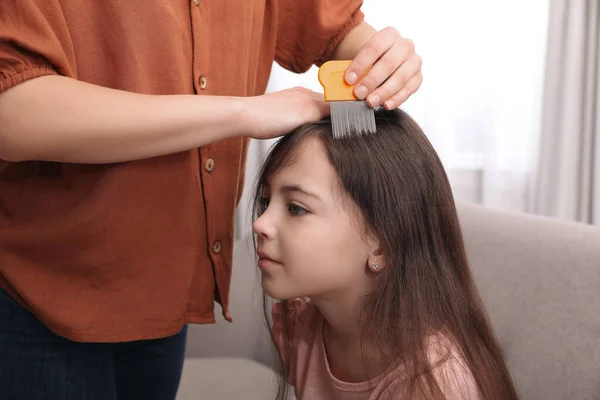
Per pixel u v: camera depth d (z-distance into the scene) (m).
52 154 0.74
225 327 1.69
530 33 2.30
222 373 1.58
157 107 0.74
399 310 0.90
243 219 2.27
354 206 0.87
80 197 0.83
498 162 2.36
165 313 0.91
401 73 0.82
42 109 0.72
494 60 2.28
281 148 0.90
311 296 0.95
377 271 0.90
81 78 0.83
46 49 0.72
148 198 0.86
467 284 0.98
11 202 0.85
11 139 0.73
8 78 0.71
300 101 0.85
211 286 0.98
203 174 0.91
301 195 0.87
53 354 0.88
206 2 0.88
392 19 2.24
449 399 0.86
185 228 0.90
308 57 1.09
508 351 1.14
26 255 0.85
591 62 2.29
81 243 0.84
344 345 0.99
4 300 0.86
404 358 0.88
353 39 1.06
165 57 0.84
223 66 0.91
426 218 0.92
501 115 2.33
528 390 1.09
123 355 1.00
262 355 1.66
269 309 1.66
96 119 0.72
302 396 1.07
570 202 2.38
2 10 0.72
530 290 1.17
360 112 0.85
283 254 0.89
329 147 0.86
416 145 0.92
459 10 2.25
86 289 0.86
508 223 1.32
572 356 1.06
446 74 2.27
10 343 0.87
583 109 2.34
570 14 2.25
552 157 2.36
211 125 0.76
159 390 1.06
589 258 1.14
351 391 0.97
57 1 0.76
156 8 0.82
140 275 0.88
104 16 0.81
